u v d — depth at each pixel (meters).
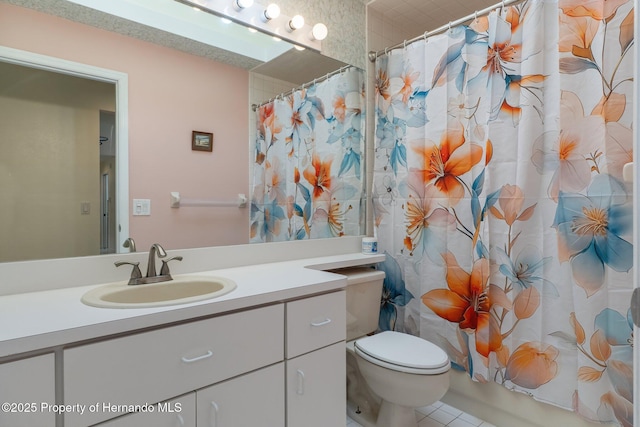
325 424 1.32
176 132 1.50
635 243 0.75
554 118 1.49
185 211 1.52
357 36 2.18
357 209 2.19
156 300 1.24
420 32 2.52
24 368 0.75
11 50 1.15
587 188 1.40
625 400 1.32
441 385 1.44
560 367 1.48
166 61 1.48
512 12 1.59
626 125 1.31
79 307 0.97
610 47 1.34
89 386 0.82
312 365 1.28
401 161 2.06
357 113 2.18
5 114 1.13
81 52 1.28
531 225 1.55
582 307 1.40
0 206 1.11
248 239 1.71
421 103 1.95
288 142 1.89
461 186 1.79
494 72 1.63
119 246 1.35
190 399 0.97
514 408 1.65
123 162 1.37
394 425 1.60
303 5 1.92
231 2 1.62
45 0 1.21
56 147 1.22
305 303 1.26
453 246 1.81
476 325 1.69
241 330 1.08
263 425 1.14
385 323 2.12
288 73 1.87
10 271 1.12
